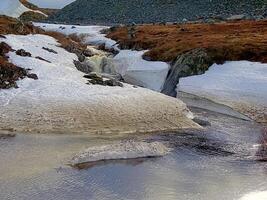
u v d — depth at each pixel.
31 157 25.39
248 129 34.81
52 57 52.16
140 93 40.31
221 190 21.95
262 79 43.22
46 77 42.12
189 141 30.66
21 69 41.31
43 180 22.16
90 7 175.12
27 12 179.38
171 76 49.53
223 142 30.83
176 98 43.50
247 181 23.28
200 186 22.39
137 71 51.75
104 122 32.75
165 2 158.75
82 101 35.66
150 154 26.66
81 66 53.69
